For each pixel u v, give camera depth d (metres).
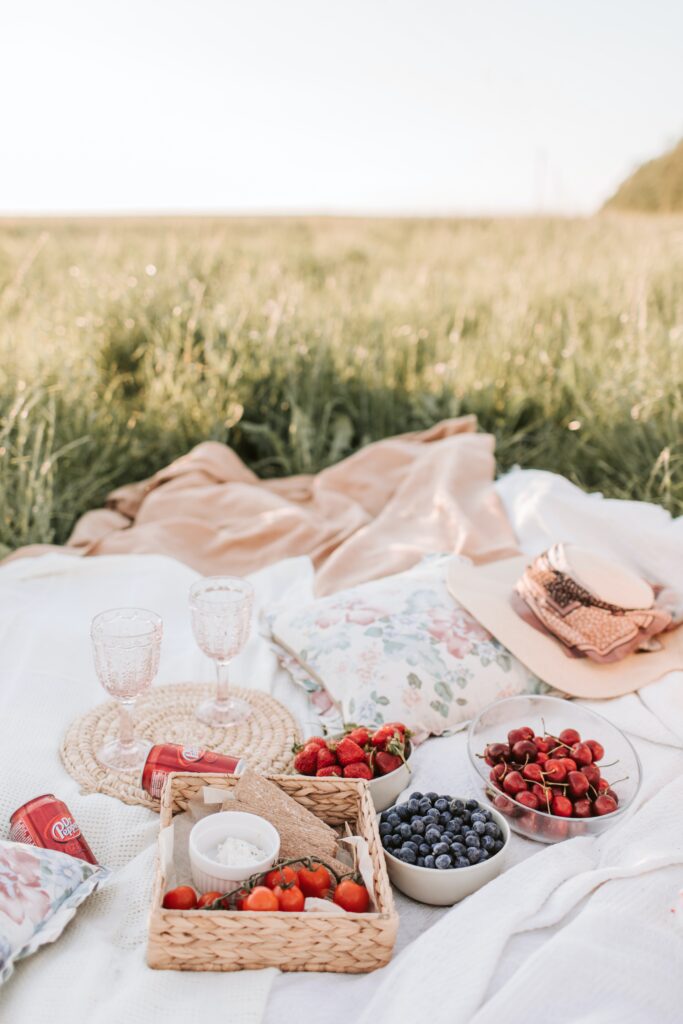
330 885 1.58
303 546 3.33
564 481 3.39
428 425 4.46
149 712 2.19
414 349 4.80
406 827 1.73
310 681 2.38
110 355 4.74
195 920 1.39
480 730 2.15
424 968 1.41
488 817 1.77
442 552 3.00
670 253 5.22
